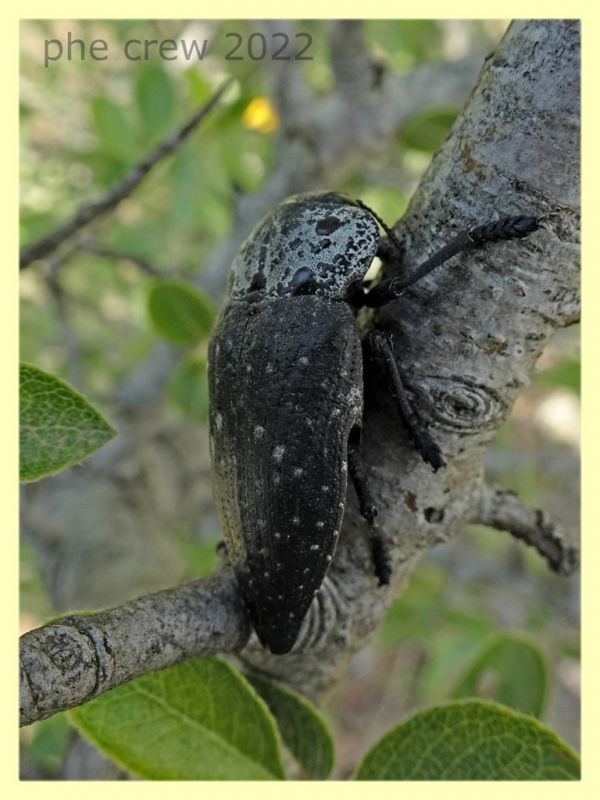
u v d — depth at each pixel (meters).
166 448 0.16
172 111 0.16
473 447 0.11
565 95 0.10
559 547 0.12
